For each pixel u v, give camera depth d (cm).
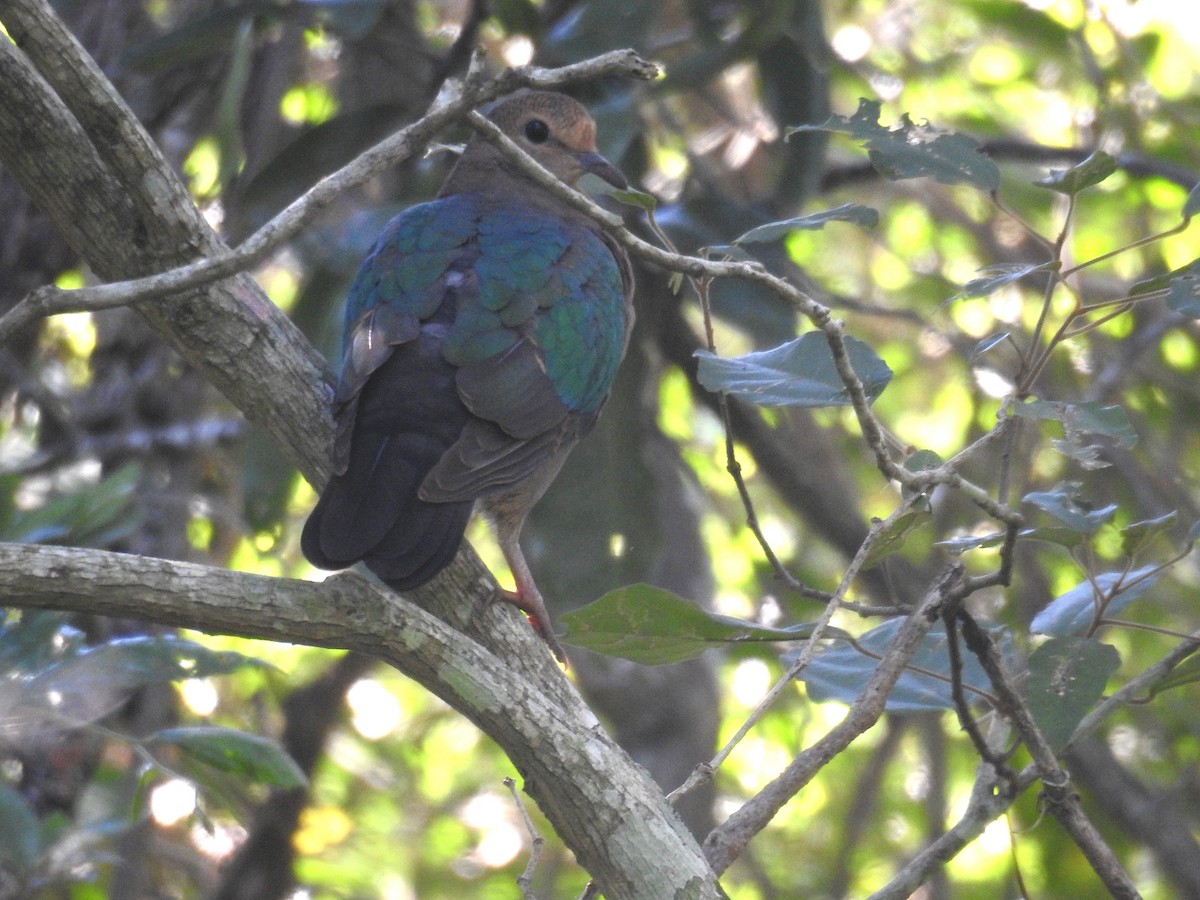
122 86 1276
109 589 552
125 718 1109
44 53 626
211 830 764
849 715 633
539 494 810
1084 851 628
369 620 587
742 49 1185
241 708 1444
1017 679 700
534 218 834
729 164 1536
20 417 1300
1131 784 1311
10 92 658
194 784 773
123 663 787
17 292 1226
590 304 806
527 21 1200
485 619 709
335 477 669
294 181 1168
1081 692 650
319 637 582
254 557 1473
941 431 1747
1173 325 1355
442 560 641
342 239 1101
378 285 777
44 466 1248
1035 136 1739
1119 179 1517
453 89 606
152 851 1346
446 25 1580
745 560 1731
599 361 806
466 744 1769
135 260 687
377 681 1586
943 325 1594
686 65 1197
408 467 676
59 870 964
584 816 609
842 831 1581
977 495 604
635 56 579
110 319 1253
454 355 725
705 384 657
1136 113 1460
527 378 740
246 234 1161
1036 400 648
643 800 614
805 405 653
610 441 1157
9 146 670
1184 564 1420
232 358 708
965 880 1575
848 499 1464
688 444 1661
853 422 1656
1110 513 633
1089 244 1631
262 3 1116
